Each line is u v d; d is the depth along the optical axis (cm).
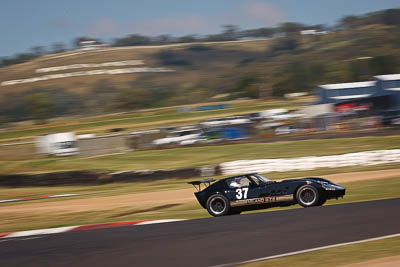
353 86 16425
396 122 10400
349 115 11688
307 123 11619
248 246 2047
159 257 2002
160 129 13750
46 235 3070
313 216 2602
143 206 4406
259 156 8425
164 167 8606
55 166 9819
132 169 8712
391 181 4384
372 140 8575
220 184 3175
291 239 2103
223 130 11619
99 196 5778
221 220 2848
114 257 2084
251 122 13400
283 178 5697
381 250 1788
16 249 2573
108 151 11325
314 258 1759
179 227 2748
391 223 2238
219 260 1866
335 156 6444
